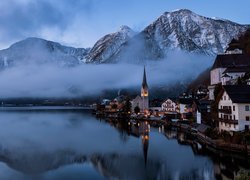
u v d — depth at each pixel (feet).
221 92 358.23
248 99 318.45
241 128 315.58
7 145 372.79
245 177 151.02
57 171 252.21
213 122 402.72
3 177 237.04
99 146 362.12
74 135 463.01
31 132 504.02
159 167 256.32
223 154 283.79
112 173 244.22
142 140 404.98
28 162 283.59
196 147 339.36
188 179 218.59
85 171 251.19
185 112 646.33
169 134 461.78
